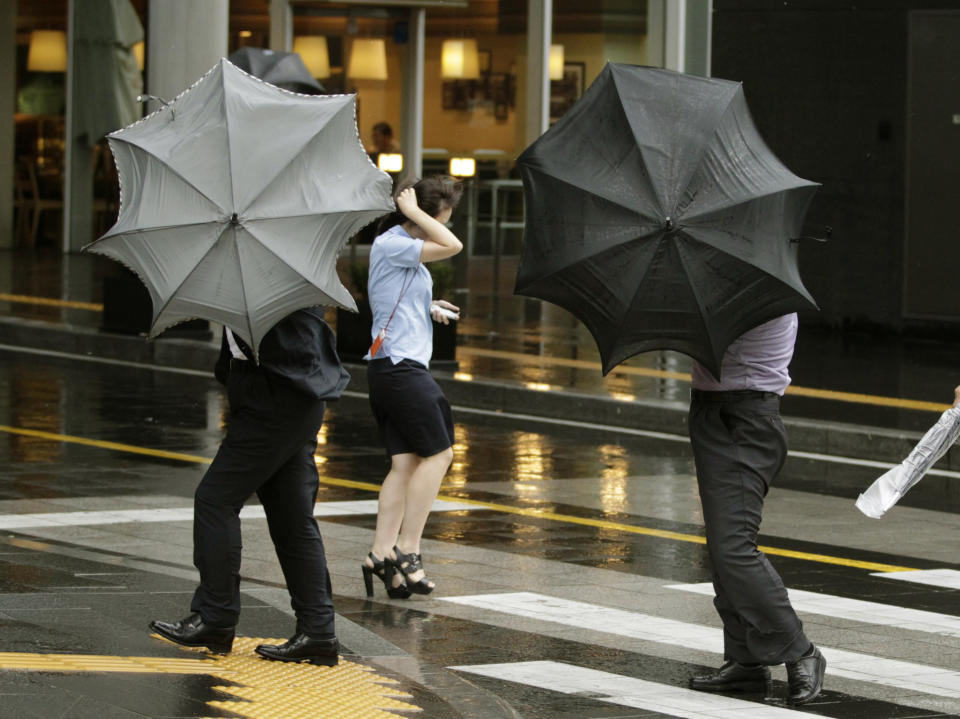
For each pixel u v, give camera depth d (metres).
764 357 17.92
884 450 35.31
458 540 26.66
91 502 28.81
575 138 17.78
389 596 22.64
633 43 72.12
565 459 35.28
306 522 17.36
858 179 58.81
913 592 23.70
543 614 21.80
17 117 81.56
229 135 15.90
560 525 28.09
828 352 52.62
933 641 20.83
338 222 16.09
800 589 23.83
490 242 71.12
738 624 18.02
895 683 18.77
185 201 15.84
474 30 72.44
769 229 17.30
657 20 72.06
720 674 18.22
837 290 59.44
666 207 17.00
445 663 19.25
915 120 57.91
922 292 57.91
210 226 15.71
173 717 13.75
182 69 53.56
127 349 49.41
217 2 53.59
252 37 72.81
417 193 22.30
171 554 24.67
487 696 17.19
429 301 22.58
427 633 20.72
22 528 26.38
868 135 58.56
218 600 17.12
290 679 16.47
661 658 19.66
